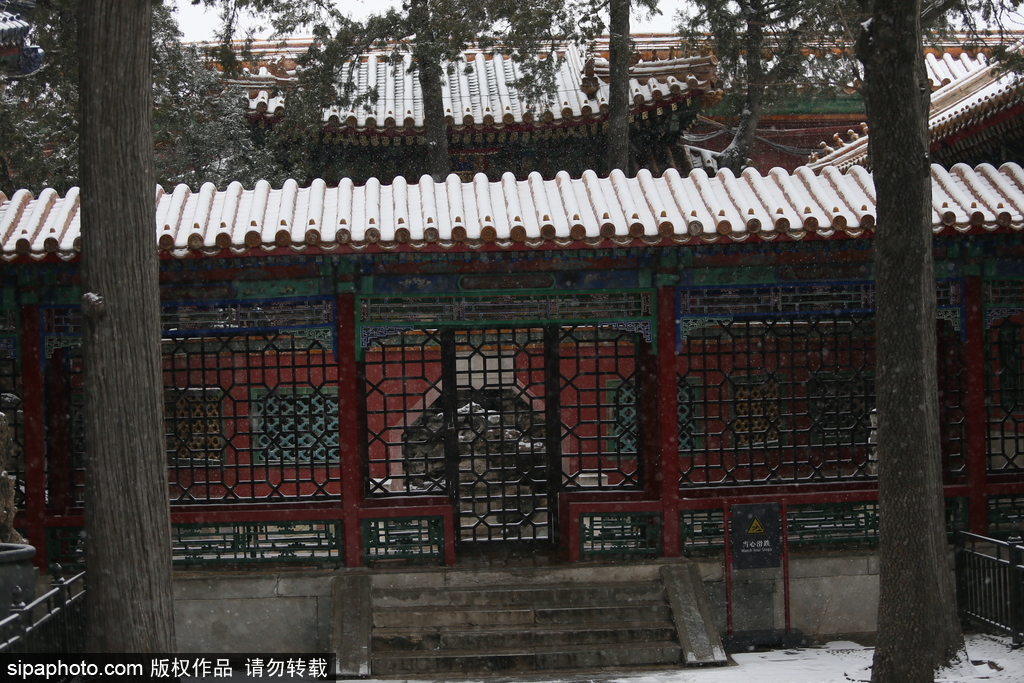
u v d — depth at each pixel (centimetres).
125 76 840
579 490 1318
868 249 1236
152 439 852
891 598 916
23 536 1217
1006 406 1322
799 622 1242
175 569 1230
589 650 1114
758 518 1216
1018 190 1214
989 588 1158
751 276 1241
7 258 1123
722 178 1252
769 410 1672
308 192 1246
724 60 2175
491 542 1305
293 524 1254
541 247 1143
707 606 1170
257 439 1736
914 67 868
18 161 1731
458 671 1105
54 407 1268
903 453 905
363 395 1267
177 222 1159
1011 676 952
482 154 2247
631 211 1170
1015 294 1260
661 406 1245
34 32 1556
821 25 1791
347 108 2172
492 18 1752
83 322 844
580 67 2280
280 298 1227
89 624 841
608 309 1245
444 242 1130
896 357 900
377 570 1221
